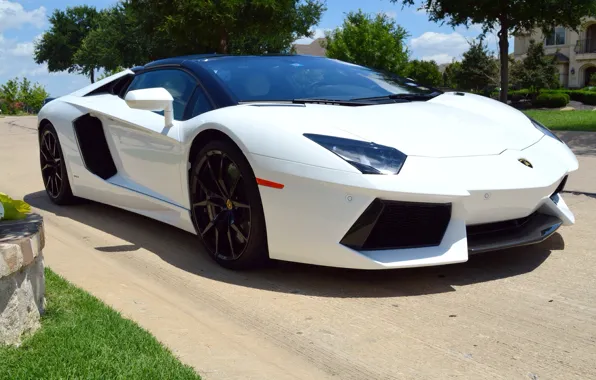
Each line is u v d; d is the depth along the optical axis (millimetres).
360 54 32562
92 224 4285
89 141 4441
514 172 2994
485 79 37594
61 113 4688
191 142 3391
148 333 2246
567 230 3998
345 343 2344
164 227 4188
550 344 2322
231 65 3820
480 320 2559
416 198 2742
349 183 2727
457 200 2820
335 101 3441
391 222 2844
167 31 18672
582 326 2490
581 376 2070
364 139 2902
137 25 33938
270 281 3072
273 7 18578
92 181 4406
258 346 2311
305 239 2889
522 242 3062
